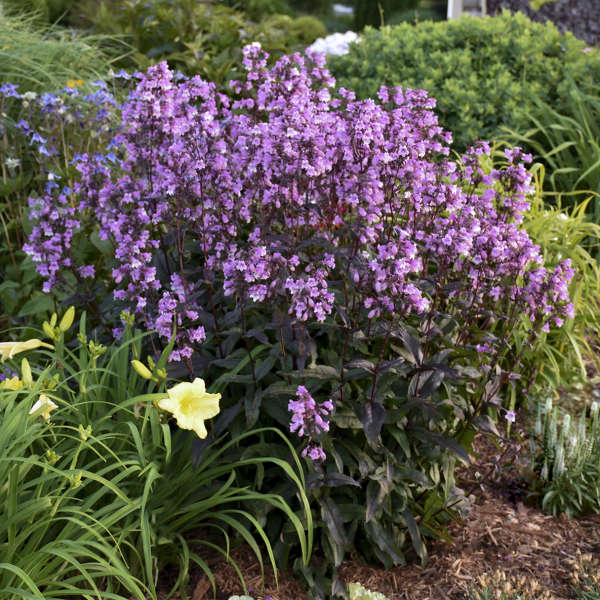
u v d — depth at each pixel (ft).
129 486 9.63
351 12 56.34
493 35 22.89
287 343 9.87
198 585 9.91
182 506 10.03
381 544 10.11
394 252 8.80
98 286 12.19
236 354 10.22
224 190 10.28
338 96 22.98
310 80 10.57
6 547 8.21
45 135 15.69
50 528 9.16
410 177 10.12
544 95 22.11
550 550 11.08
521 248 10.41
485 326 12.07
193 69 24.26
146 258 10.13
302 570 10.10
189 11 26.16
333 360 10.15
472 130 21.45
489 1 34.19
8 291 14.35
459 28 23.21
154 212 11.11
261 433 10.11
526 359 14.43
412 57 23.00
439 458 10.85
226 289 9.46
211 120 9.87
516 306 12.01
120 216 10.16
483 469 13.01
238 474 10.40
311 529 9.16
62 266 11.81
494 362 11.19
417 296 9.05
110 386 10.52
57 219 11.43
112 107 16.25
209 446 9.98
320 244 9.80
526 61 22.52
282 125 9.46
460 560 10.84
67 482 9.33
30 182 16.17
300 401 8.66
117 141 12.28
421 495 11.15
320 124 10.27
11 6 26.66
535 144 21.12
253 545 9.08
